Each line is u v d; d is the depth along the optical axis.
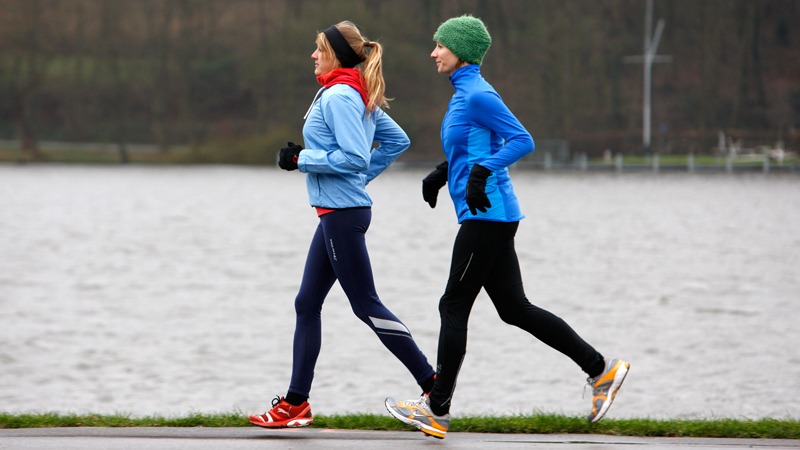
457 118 11.66
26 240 67.38
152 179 158.25
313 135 11.98
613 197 111.62
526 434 12.45
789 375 26.36
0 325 34.44
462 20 11.66
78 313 37.22
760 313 36.72
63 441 11.63
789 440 12.13
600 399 12.08
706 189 125.69
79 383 25.80
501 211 11.55
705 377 26.25
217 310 38.03
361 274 12.07
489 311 36.50
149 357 29.11
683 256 56.78
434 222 82.31
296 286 45.12
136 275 49.16
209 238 69.12
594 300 40.41
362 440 11.91
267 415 12.38
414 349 12.26
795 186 131.12
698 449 11.53
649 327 33.97
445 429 11.77
